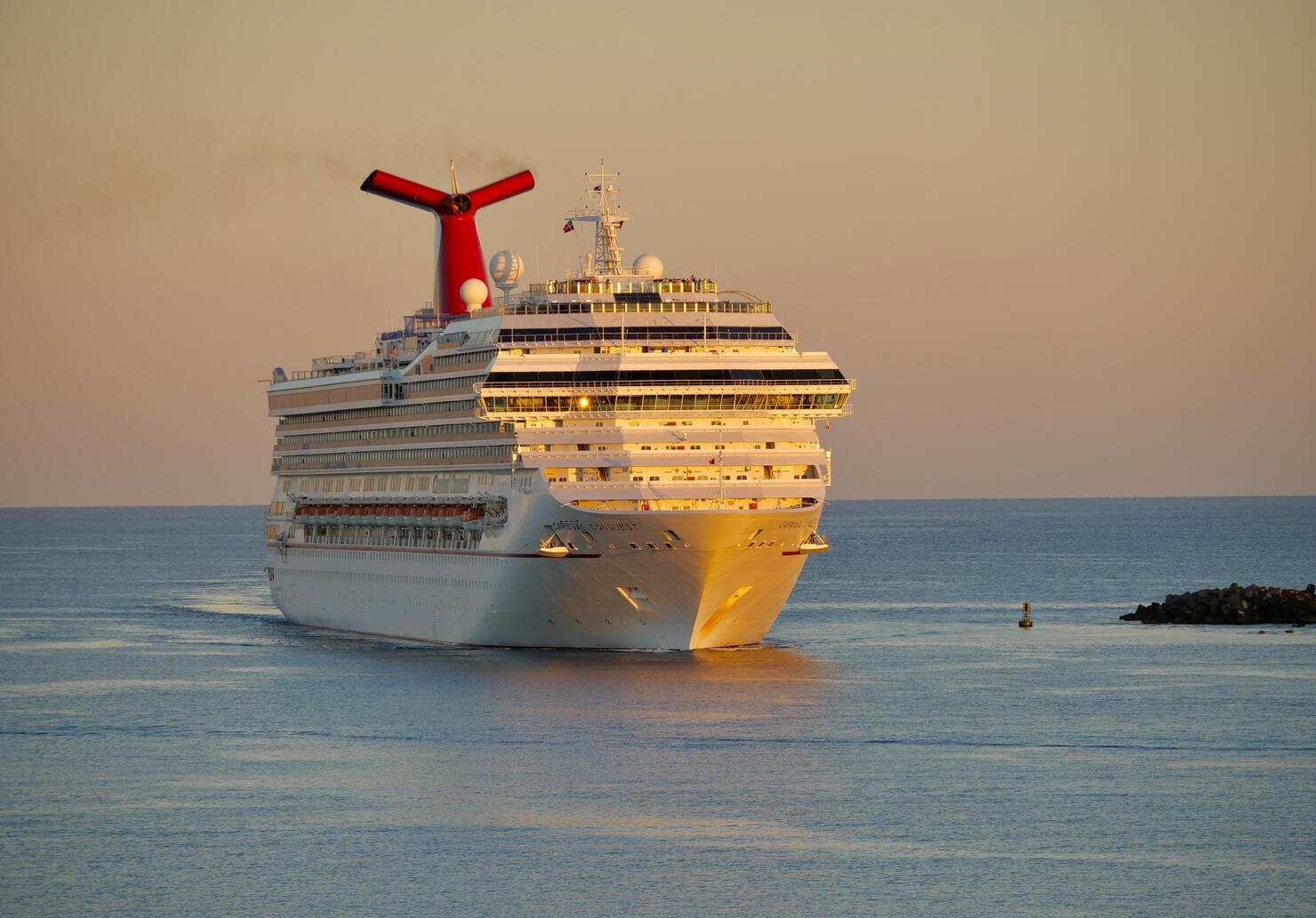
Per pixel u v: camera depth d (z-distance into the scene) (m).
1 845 162.25
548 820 167.25
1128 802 172.50
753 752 192.75
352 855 157.75
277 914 143.50
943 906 143.88
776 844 159.50
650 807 171.25
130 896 148.25
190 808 173.88
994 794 175.50
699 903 144.75
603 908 143.88
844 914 142.12
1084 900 145.12
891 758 190.38
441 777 183.00
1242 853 156.62
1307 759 190.62
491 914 142.75
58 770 191.12
